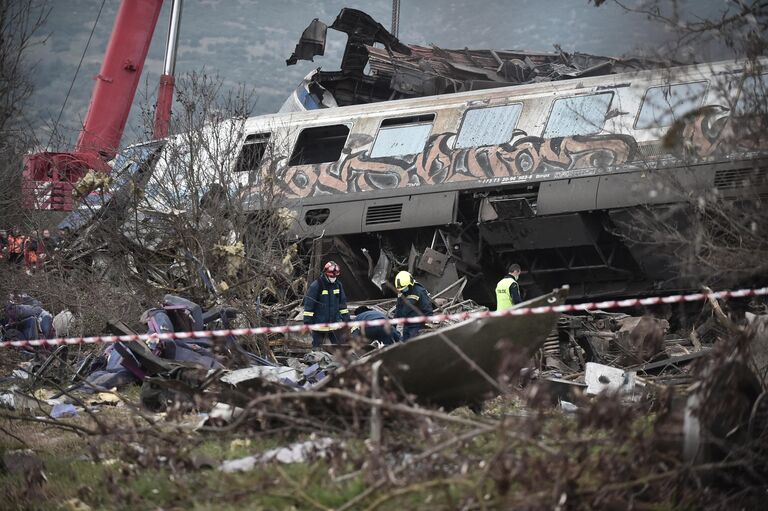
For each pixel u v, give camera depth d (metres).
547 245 66.12
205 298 55.03
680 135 27.33
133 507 22.23
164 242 57.75
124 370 42.16
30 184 62.94
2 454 28.86
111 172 66.88
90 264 63.78
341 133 78.62
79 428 27.64
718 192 26.30
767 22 24.56
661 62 25.98
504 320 26.64
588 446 20.92
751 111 25.45
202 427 25.98
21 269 59.31
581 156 64.50
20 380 42.09
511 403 32.41
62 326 54.28
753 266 25.23
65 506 23.02
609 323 57.91
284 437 26.73
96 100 95.69
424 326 51.69
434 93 83.56
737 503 21.34
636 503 19.83
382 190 71.06
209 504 21.50
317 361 46.84
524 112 68.31
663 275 61.91
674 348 52.31
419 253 70.81
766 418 22.88
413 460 20.11
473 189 68.06
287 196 71.81
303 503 20.92
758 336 26.91
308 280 68.56
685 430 21.12
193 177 59.59
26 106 40.75
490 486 20.19
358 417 23.06
